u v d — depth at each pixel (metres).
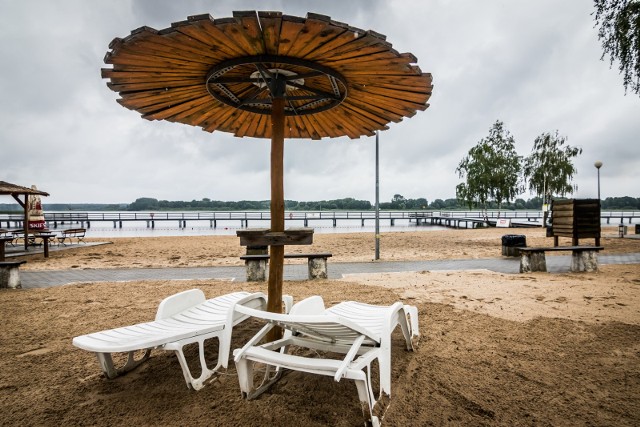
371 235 26.84
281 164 3.48
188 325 3.47
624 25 11.57
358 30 2.42
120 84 3.32
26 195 17.86
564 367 3.56
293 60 2.97
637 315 5.36
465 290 7.35
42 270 11.00
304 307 3.55
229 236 26.56
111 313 5.82
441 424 2.62
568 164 33.25
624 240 19.36
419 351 4.01
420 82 3.26
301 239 3.32
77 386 3.24
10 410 2.83
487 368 3.55
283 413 2.77
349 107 4.16
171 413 2.78
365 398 2.47
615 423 2.62
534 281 8.27
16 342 4.44
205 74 3.26
